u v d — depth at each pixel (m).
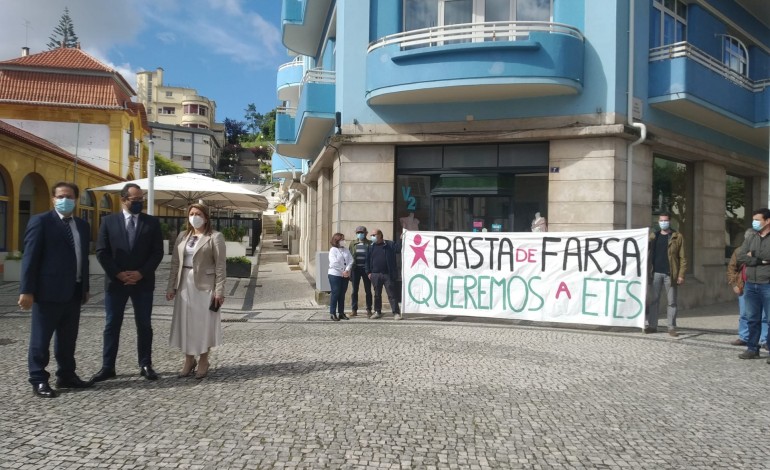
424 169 13.02
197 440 4.54
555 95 12.05
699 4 14.34
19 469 3.94
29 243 5.66
